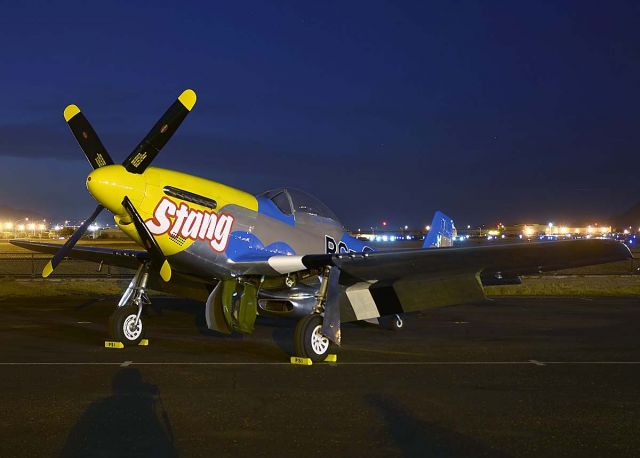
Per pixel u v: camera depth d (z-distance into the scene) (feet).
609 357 29.91
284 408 20.22
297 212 35.81
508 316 46.98
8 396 21.35
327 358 28.94
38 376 24.59
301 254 35.01
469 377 25.23
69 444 16.42
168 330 38.27
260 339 35.04
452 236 51.93
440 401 21.26
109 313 46.21
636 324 42.37
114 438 16.94
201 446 16.39
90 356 29.19
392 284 33.99
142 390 22.41
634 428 18.25
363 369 26.89
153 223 29.63
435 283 33.53
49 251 42.24
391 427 18.22
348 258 29.68
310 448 16.33
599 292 68.33
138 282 32.96
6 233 437.58
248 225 32.58
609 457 15.81
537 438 17.26
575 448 16.46
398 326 39.81
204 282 35.09
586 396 22.07
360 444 16.66
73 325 39.63
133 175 29.30
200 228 30.68
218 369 26.53
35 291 63.31
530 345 33.55
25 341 33.40
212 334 36.73
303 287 33.17
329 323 28.84
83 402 20.59
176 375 25.11
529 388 23.30
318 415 19.43
